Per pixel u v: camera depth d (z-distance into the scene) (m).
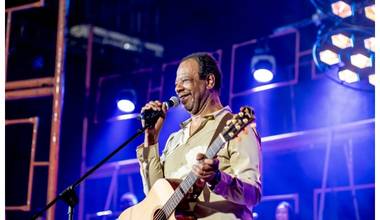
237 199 3.39
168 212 3.58
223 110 3.80
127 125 9.41
